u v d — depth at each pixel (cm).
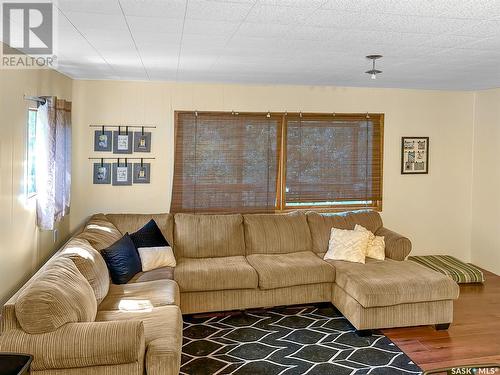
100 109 513
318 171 566
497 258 578
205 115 532
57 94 444
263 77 487
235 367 332
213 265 437
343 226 517
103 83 512
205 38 309
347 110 572
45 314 247
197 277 412
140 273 417
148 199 530
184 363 337
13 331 248
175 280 409
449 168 611
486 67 418
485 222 597
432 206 609
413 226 604
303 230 509
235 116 539
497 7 236
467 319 429
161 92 525
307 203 568
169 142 529
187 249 477
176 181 531
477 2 228
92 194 518
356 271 426
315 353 356
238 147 542
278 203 560
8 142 309
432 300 396
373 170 584
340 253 471
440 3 230
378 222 532
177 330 294
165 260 435
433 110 600
